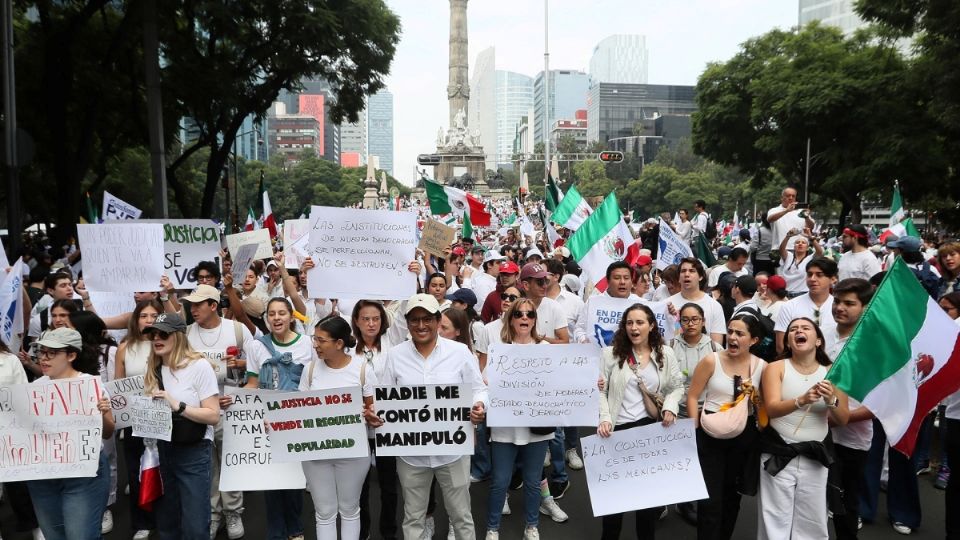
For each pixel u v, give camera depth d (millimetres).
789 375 5422
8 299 7102
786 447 5340
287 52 24625
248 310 8195
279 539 6016
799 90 35156
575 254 9508
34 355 7184
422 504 5574
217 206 74625
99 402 5164
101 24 25906
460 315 6633
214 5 22109
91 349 5715
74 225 22641
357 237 7367
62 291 8031
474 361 5688
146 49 18906
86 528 5234
